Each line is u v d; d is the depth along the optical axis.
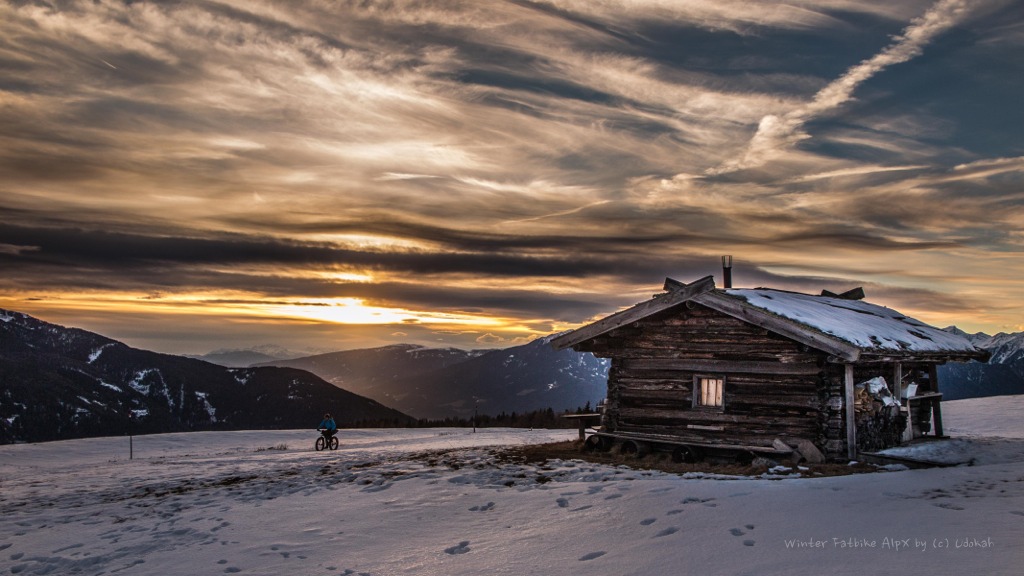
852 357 16.72
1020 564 6.83
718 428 18.94
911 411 21.81
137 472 23.53
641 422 20.34
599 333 20.94
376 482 16.53
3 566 11.09
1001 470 12.91
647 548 9.02
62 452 34.00
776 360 18.45
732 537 9.09
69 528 13.84
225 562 10.27
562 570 8.52
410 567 9.36
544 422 53.28
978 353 22.94
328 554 10.40
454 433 41.75
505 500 13.20
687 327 19.95
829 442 17.36
